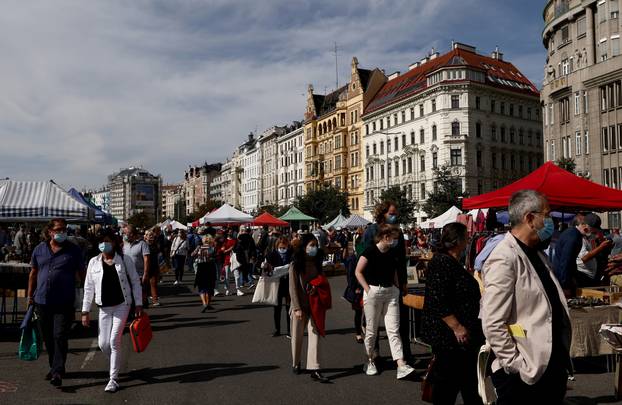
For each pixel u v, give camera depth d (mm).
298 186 97688
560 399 3561
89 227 28234
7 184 14578
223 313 13750
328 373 7629
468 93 60281
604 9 40781
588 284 8961
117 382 6957
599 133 40156
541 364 3406
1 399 6453
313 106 92312
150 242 15352
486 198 11328
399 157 68062
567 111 43781
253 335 10648
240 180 137250
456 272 4867
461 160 60000
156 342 9953
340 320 12578
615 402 6156
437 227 30000
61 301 7195
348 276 9742
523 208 3691
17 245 21125
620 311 7219
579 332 7035
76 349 9383
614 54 40188
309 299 7320
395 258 7520
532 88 68000
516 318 3545
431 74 62750
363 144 77000
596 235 9266
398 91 70125
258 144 119625
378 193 72562
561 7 45438
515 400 3549
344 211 65438
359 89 77875
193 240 27234
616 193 10055
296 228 66625
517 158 65062
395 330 7344
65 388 6926
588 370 7684
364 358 8547
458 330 4703
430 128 62656
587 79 40875
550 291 3635
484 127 61438
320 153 88750
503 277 3512
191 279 24203
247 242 21141
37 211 14328
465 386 4840
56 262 7277
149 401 6367
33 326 7625
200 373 7660
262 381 7211
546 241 3785
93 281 7059
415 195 64688
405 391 6684
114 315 7016
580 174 37812
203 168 191125
